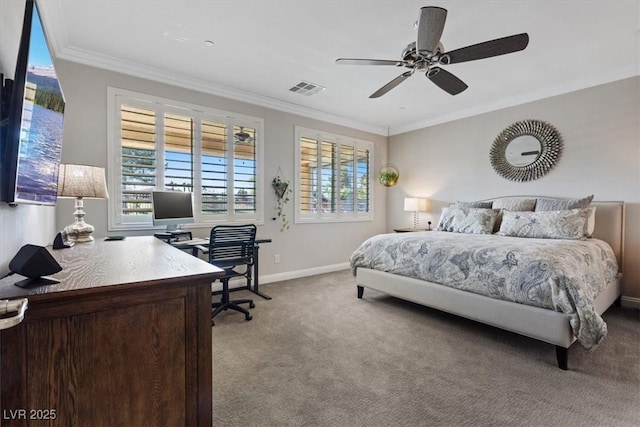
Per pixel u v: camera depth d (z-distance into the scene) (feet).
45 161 4.43
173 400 3.35
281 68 10.50
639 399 5.35
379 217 18.53
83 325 2.90
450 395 5.53
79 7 7.29
